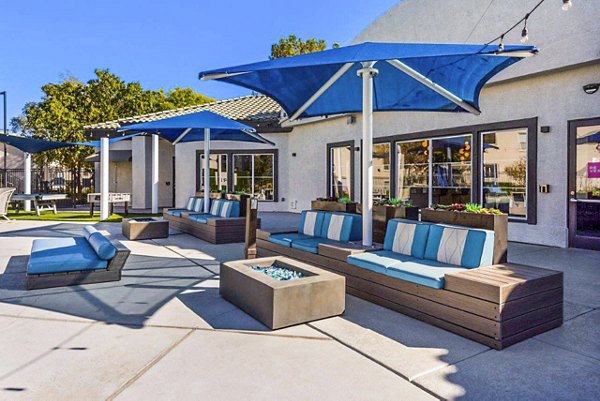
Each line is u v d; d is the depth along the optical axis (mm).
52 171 21641
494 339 3225
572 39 7074
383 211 5469
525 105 8070
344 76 6035
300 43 29266
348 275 4812
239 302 4246
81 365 2947
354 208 6535
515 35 7898
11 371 2852
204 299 4590
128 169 19688
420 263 4242
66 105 21562
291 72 5355
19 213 15219
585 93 7219
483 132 8922
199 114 9859
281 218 13250
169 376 2787
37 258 5164
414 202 10711
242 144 15883
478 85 5918
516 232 8289
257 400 2486
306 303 3822
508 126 8375
